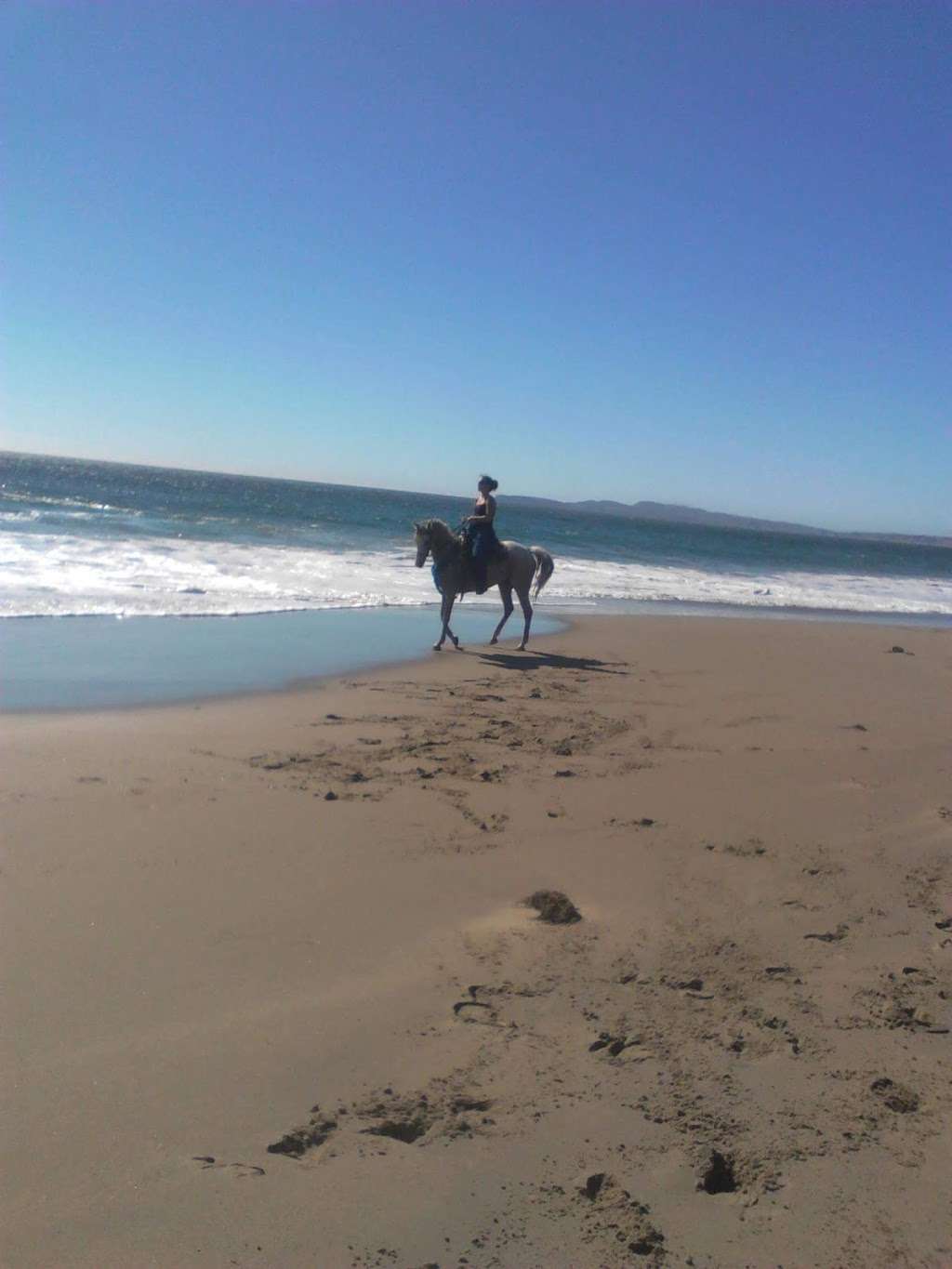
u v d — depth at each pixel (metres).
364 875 5.31
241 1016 3.75
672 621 18.75
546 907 4.93
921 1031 3.86
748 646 15.81
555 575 27.34
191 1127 3.04
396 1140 3.05
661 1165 2.98
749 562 46.19
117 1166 2.83
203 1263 2.47
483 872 5.46
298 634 13.97
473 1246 2.60
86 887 4.87
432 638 14.78
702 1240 2.67
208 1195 2.72
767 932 4.80
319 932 4.57
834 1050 3.70
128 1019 3.67
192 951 4.27
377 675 11.48
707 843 6.07
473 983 4.16
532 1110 3.24
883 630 19.66
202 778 6.84
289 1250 2.54
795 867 5.69
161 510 42.44
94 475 114.12
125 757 7.22
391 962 4.30
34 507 35.34
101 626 13.17
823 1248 2.66
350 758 7.71
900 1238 2.70
